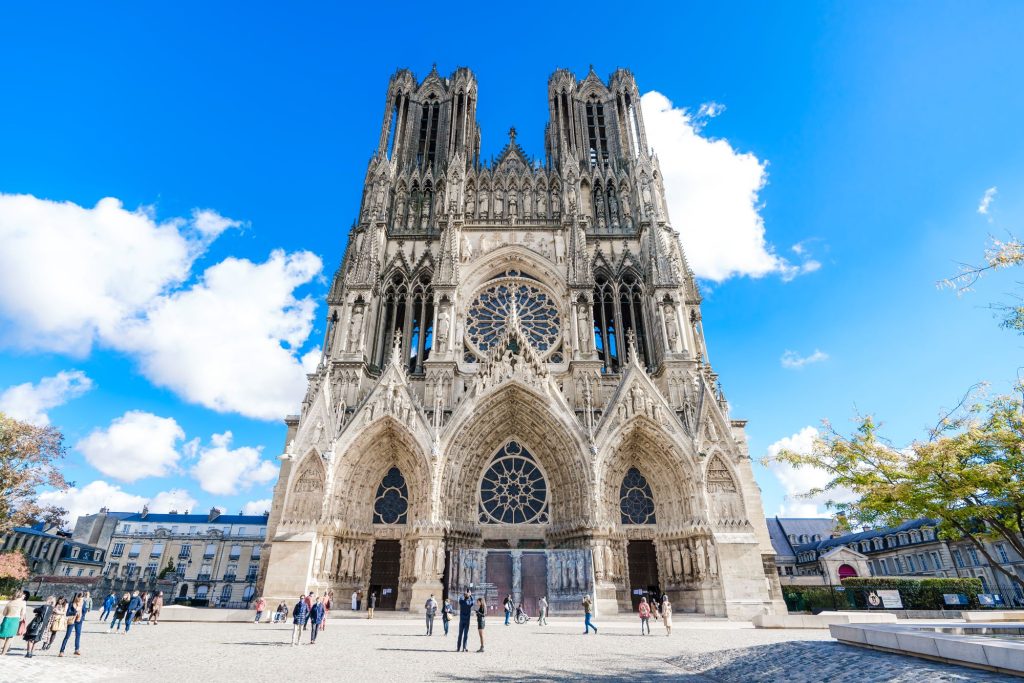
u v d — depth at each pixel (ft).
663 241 190.60
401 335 175.73
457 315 175.83
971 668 45.16
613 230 197.57
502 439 155.84
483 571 131.34
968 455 71.10
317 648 75.20
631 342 156.87
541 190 206.39
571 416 146.10
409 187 206.08
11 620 66.08
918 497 72.59
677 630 102.68
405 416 145.38
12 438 158.51
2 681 48.44
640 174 202.49
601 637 90.89
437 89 241.35
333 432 143.54
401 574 136.26
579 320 168.04
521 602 128.26
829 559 293.02
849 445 79.77
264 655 67.67
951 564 273.95
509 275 188.96
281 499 153.38
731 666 58.54
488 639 87.66
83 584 260.62
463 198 200.34
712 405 147.02
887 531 310.65
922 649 50.72
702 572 131.44
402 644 80.53
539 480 151.84
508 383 150.10
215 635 93.09
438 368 160.15
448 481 140.26
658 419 146.00
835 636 67.15
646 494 149.48
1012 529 71.46
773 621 107.14
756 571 128.06
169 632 98.43
